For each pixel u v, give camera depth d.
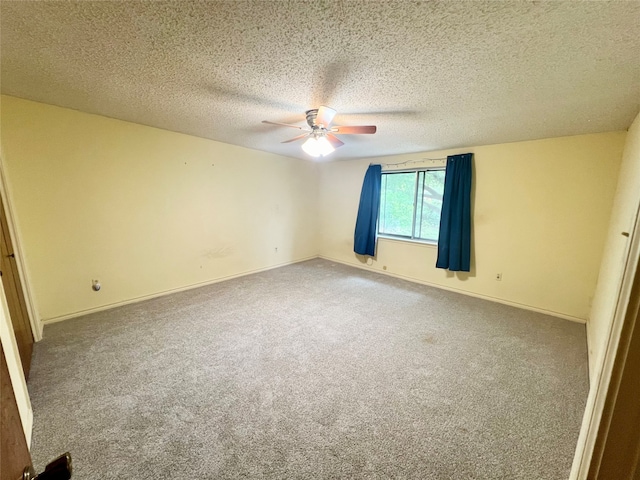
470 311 3.26
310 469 1.32
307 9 1.17
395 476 1.29
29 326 2.27
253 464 1.34
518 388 1.92
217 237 4.11
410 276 4.48
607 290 2.11
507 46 1.40
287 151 4.60
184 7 1.17
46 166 2.56
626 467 0.46
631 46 1.34
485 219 3.65
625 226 1.93
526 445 1.47
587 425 0.60
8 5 1.15
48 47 1.51
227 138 3.74
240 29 1.32
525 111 2.31
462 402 1.78
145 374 1.98
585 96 1.96
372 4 1.13
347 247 5.38
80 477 1.26
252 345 2.41
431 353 2.34
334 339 2.54
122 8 1.18
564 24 1.21
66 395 1.75
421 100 2.15
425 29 1.28
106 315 2.93
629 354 0.44
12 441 0.54
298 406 1.71
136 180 3.17
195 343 2.42
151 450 1.40
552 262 3.20
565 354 2.36
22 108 2.38
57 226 2.67
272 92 2.08
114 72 1.81
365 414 1.66
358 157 4.91
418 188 4.37
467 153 3.70
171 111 2.60
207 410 1.66
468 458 1.39
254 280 4.30
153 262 3.43
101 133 2.85
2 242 1.98
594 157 2.88
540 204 3.23
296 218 5.35
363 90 1.99
